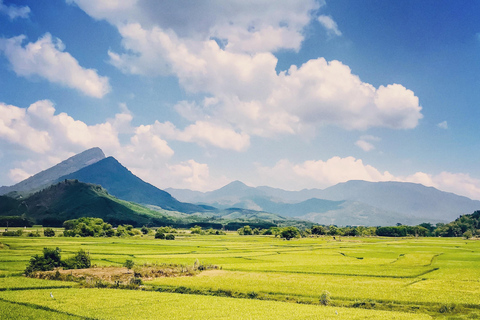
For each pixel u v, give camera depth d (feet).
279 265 312.29
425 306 167.12
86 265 273.33
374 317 145.79
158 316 146.00
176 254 402.72
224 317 145.18
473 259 368.27
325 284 219.20
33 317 142.92
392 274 261.03
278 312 153.48
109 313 149.89
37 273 241.14
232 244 595.06
